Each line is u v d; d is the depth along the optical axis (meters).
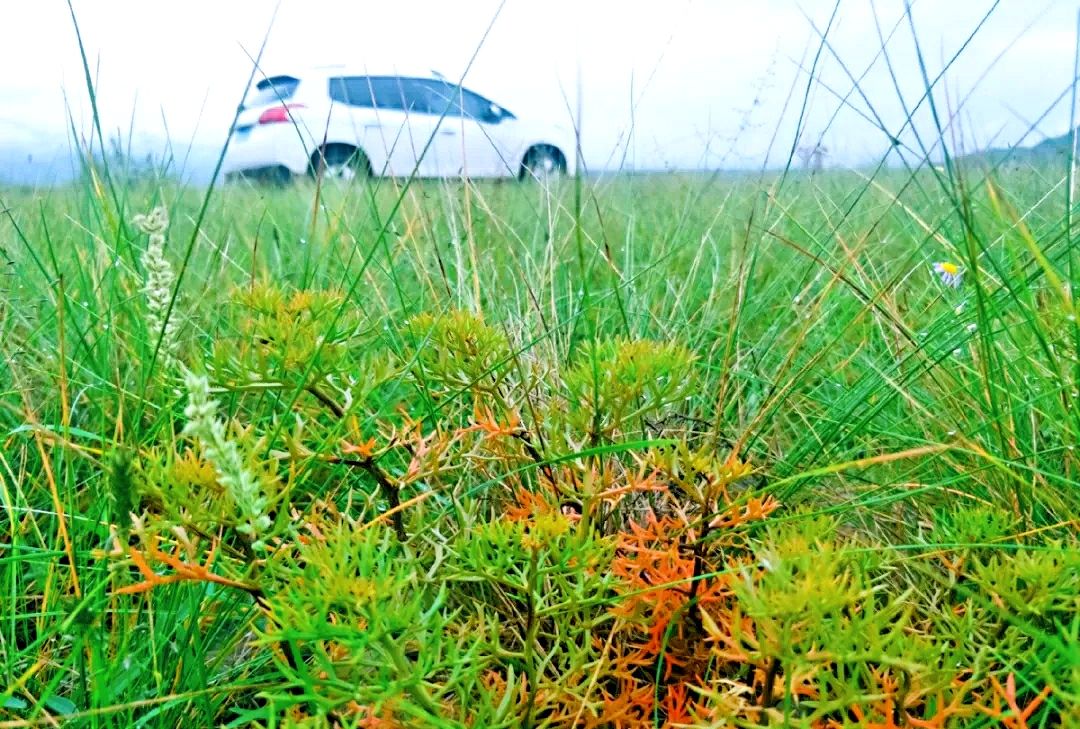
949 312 2.19
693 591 1.29
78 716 1.18
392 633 1.14
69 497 1.54
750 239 3.41
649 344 1.44
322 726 1.02
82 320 2.55
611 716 1.20
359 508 1.75
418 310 2.64
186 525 1.14
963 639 1.13
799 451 2.01
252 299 1.46
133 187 3.18
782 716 0.99
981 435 1.87
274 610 1.00
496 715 1.10
